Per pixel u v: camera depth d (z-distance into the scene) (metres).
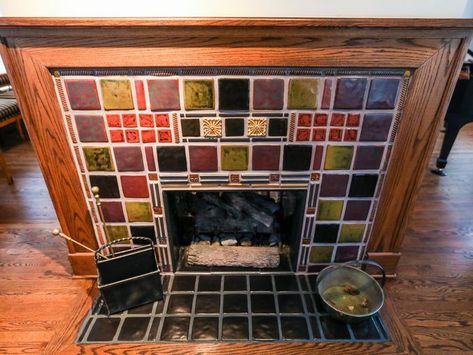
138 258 1.30
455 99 2.26
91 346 1.21
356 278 1.41
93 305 1.38
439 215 2.00
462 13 1.00
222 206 1.67
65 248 1.71
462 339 1.25
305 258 1.49
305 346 1.22
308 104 1.11
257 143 1.19
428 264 1.61
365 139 1.19
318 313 1.34
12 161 2.70
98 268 1.24
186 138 1.17
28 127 1.13
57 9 0.97
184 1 0.98
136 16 0.99
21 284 1.48
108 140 1.17
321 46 1.01
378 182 1.28
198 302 1.39
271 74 1.06
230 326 1.29
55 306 1.38
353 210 1.35
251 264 1.54
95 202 1.32
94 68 1.04
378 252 1.48
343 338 1.25
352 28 0.97
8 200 2.15
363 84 1.08
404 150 1.21
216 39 0.99
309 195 1.31
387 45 1.01
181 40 0.99
